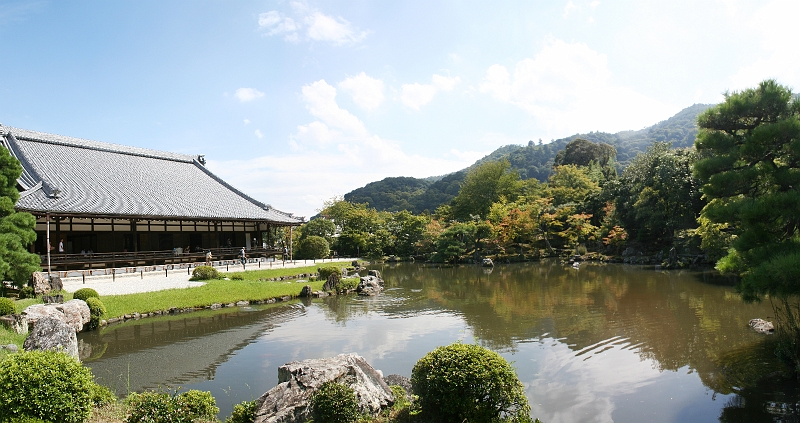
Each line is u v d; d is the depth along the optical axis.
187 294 21.55
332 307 21.22
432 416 7.29
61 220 29.39
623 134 194.25
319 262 43.88
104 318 17.25
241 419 7.55
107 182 34.22
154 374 11.78
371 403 7.77
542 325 16.94
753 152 12.12
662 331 15.59
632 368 11.92
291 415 7.23
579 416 9.14
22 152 31.42
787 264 9.66
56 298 17.38
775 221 11.20
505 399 7.04
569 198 61.94
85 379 7.19
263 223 43.22
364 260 54.31
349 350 13.95
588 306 20.55
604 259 43.78
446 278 33.84
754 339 14.23
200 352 13.75
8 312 13.79
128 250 32.97
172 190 38.22
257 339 15.26
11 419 6.29
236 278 28.03
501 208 54.09
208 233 38.00
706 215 12.45
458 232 48.00
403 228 57.09
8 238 16.73
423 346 14.33
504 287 27.80
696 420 8.88
